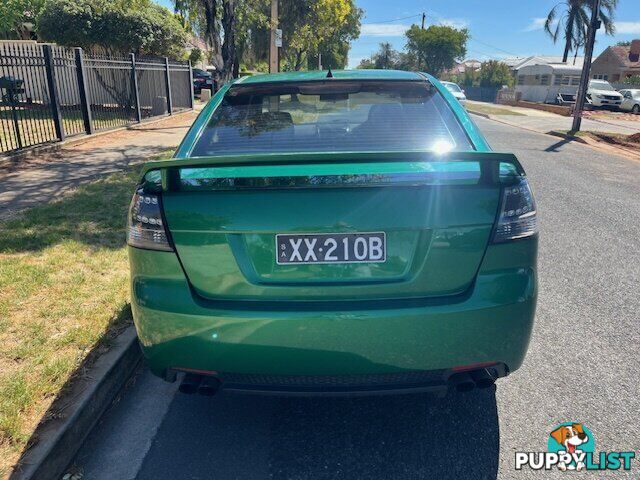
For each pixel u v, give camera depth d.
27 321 3.29
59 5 16.27
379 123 2.76
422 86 3.07
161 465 2.33
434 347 2.08
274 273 2.07
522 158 11.80
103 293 3.71
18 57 9.72
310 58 50.03
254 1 13.09
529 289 2.17
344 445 2.46
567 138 16.81
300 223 2.03
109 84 17.92
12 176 7.60
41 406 2.47
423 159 1.92
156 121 16.09
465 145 2.60
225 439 2.51
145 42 17.14
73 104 12.83
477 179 2.07
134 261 2.20
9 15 22.00
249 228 2.04
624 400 2.80
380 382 2.16
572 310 3.88
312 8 26.38
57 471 2.25
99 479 2.25
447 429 2.57
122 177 7.47
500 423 2.62
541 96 45.97
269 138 2.69
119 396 2.85
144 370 3.11
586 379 3.00
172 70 18.31
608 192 8.14
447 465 2.33
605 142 16.12
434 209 2.04
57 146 10.20
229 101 3.02
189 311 2.09
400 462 2.35
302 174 2.04
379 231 2.04
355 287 2.06
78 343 3.03
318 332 2.04
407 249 2.06
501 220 2.11
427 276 2.07
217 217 2.05
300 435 2.54
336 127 2.75
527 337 2.21
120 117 15.78
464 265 2.09
